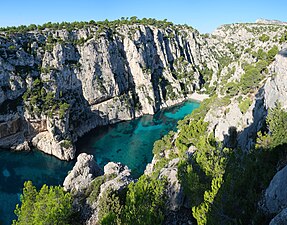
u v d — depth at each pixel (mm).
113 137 129750
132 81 174625
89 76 145000
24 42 128000
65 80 134250
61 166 101312
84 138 127875
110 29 170875
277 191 23953
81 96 142000
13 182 89500
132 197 36656
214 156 45500
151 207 35969
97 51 151375
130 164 102688
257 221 23906
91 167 60625
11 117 110250
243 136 58344
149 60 188500
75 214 44469
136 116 162000
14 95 114438
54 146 106812
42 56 130125
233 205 28391
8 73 114562
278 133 34125
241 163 38781
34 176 93750
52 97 120875
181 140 79062
